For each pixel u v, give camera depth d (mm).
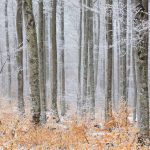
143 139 8555
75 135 9266
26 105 19234
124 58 15688
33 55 10070
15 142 8383
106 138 8375
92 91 19156
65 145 8539
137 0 8867
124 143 7957
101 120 16062
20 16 16703
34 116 10164
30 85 10141
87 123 12055
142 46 8570
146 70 8594
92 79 19250
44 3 19594
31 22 10039
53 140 8805
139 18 8922
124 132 8742
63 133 9805
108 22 13867
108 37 13867
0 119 11086
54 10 17031
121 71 15750
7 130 9250
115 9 13172
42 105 14289
